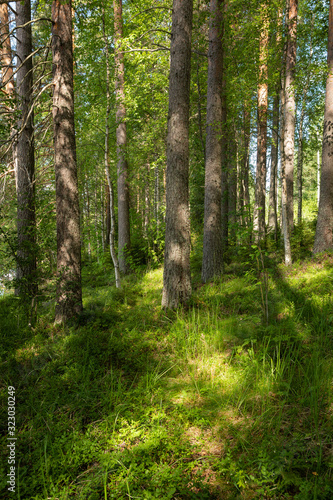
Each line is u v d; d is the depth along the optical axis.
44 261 7.15
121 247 13.59
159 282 9.59
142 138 15.03
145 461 2.73
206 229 9.22
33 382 4.25
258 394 3.48
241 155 13.29
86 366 4.52
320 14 11.38
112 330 5.74
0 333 5.88
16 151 8.88
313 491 2.19
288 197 13.02
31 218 8.66
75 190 6.52
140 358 4.64
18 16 8.80
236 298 6.49
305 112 18.81
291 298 5.99
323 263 8.20
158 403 3.56
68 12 6.32
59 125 6.35
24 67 8.87
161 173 20.56
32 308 6.54
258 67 10.21
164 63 12.11
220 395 3.57
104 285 11.35
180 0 6.46
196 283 9.18
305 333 4.45
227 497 2.34
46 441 2.91
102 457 2.80
